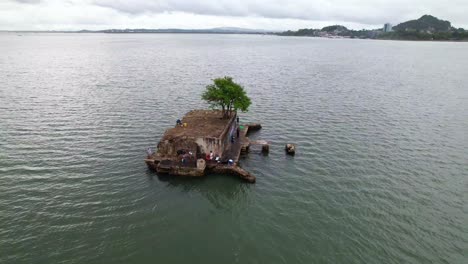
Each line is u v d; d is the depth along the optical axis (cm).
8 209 3703
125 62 17125
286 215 3822
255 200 4116
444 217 3794
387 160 5188
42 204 3825
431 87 10931
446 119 7319
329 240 3419
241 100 5722
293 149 5375
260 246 3331
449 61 19238
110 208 3831
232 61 18438
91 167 4719
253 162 5122
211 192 4272
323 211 3888
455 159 5259
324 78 12581
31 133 5900
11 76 11781
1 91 9112
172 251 3234
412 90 10425
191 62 17550
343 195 4209
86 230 3456
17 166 4647
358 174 4734
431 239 3441
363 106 8344
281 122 7000
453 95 9719
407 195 4216
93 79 11438
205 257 3172
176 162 4697
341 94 9719
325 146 5719
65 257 3094
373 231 3550
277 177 4662
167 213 3809
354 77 12950
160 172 4606
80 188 4188
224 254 3216
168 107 7819
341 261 3148
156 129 6291
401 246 3341
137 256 3150
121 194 4116
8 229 3400
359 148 5634
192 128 5266
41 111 7231
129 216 3716
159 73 13062
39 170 4569
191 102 8331
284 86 10794
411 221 3716
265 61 18712
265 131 6475
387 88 10719
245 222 3700
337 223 3678
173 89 9838
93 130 6141
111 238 3362
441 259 3183
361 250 3288
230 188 4375
